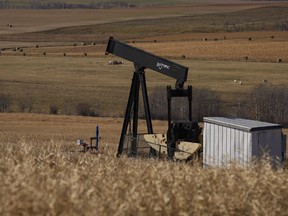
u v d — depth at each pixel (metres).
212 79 88.69
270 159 17.28
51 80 90.19
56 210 11.23
